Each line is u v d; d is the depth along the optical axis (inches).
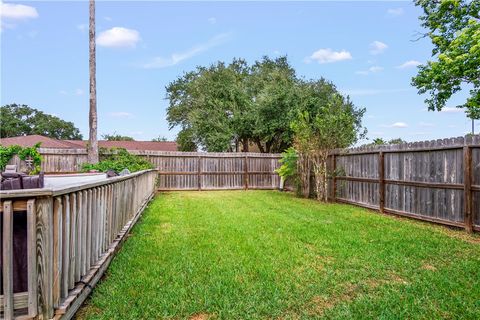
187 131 1017.5
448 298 115.0
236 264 149.6
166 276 132.9
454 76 387.2
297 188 479.8
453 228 241.9
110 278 130.7
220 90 880.9
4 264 78.0
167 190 584.1
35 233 80.1
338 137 410.6
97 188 133.6
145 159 565.6
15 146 403.2
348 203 386.9
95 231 129.8
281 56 1078.4
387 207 320.2
